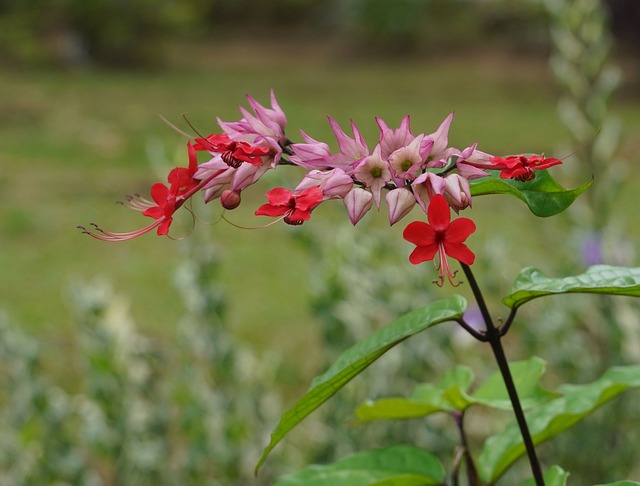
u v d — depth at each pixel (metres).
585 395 0.75
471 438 1.35
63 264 2.45
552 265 1.46
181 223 1.19
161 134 3.98
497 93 5.13
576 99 1.26
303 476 0.74
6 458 1.14
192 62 5.94
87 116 4.26
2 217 2.83
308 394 0.64
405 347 1.18
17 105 4.40
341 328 1.17
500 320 0.67
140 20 5.65
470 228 0.60
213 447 1.13
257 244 2.60
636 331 1.21
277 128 0.65
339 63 5.99
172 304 2.14
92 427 1.12
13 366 1.15
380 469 0.73
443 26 6.21
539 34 5.93
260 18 6.90
